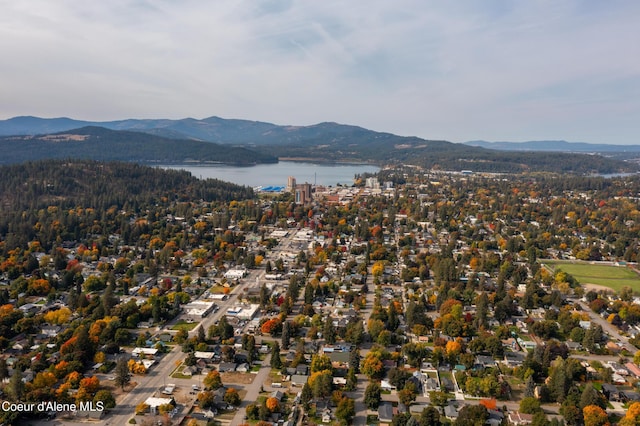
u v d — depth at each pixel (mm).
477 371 191500
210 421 157750
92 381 173250
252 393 176625
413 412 164250
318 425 157875
